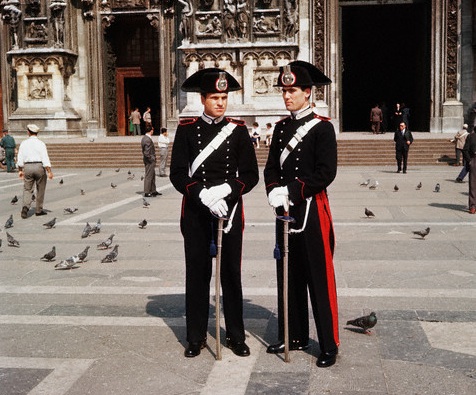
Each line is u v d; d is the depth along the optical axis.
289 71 5.17
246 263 8.90
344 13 47.28
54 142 32.16
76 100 36.81
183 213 5.49
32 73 35.44
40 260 9.42
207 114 5.45
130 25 38.12
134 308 6.87
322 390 4.64
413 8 43.28
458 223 12.29
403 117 34.69
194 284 5.43
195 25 33.31
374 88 48.97
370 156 28.55
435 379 4.80
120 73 38.53
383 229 11.65
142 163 29.94
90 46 36.56
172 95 36.00
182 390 4.70
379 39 48.12
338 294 7.24
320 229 5.19
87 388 4.76
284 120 5.38
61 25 35.38
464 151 19.59
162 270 8.68
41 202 14.35
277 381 4.82
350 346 5.55
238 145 5.40
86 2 36.03
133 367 5.16
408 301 6.92
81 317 6.55
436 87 34.22
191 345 5.41
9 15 35.47
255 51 32.78
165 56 35.88
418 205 14.97
